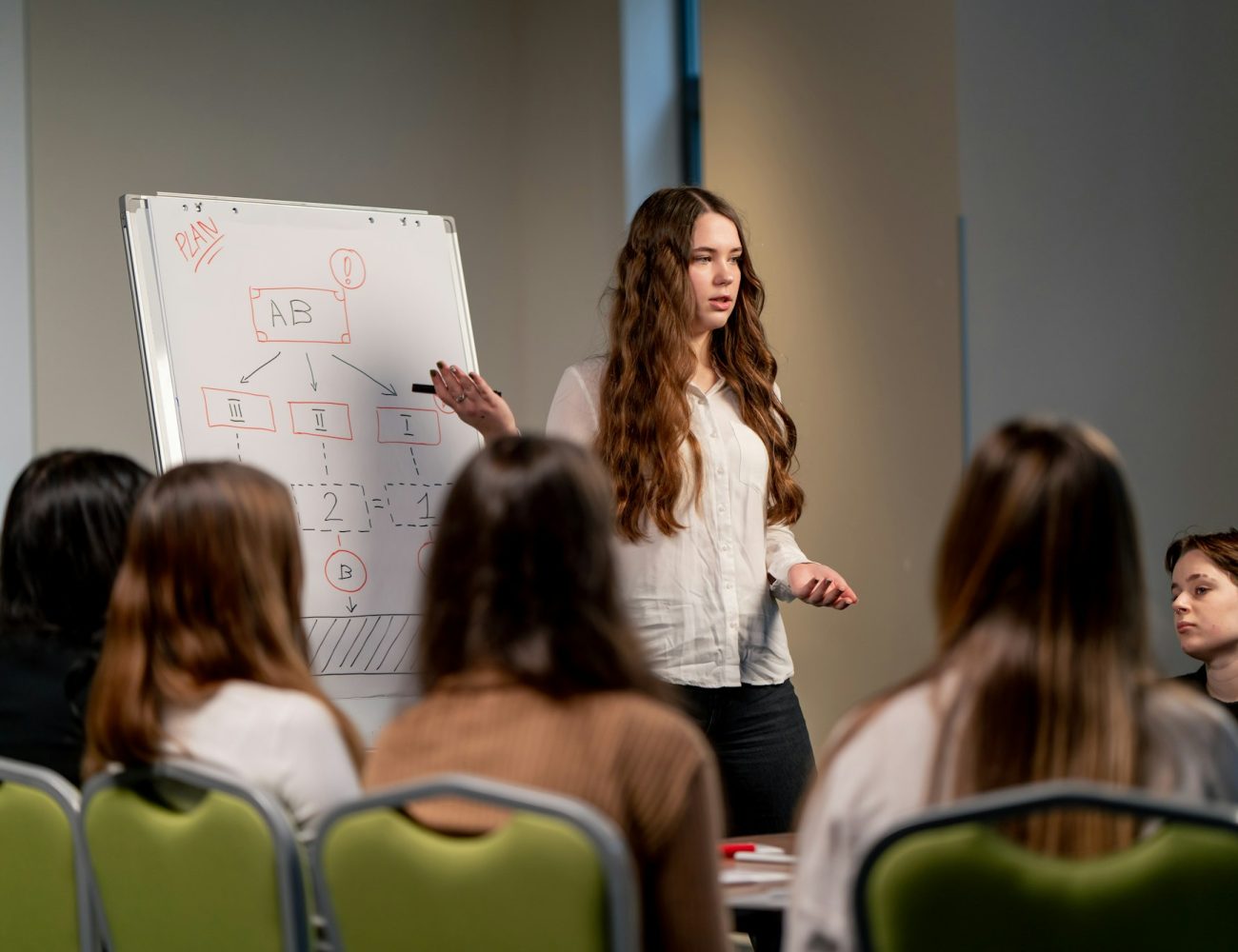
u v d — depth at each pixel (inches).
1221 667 156.1
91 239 275.9
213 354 176.7
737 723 163.5
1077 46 204.1
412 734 86.9
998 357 211.3
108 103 277.9
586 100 299.7
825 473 245.1
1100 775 75.5
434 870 80.9
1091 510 77.1
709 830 84.3
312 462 178.5
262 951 91.4
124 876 98.3
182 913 95.2
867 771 80.4
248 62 291.4
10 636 117.0
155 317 175.0
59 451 121.3
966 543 80.0
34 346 270.2
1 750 114.5
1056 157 206.1
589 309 298.2
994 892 71.9
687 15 293.7
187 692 99.0
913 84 223.6
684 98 294.0
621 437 163.8
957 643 79.7
